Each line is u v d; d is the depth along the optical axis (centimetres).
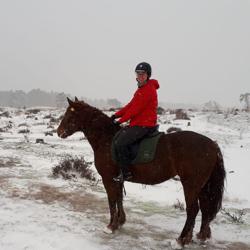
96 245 417
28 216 488
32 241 409
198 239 448
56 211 521
